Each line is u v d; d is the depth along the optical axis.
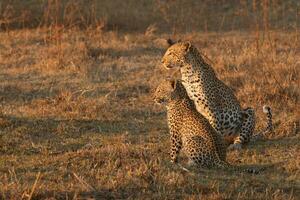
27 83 17.38
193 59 12.86
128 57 20.41
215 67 18.31
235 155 12.32
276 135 13.39
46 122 14.00
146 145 12.66
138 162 11.31
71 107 15.00
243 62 18.83
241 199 9.98
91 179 10.55
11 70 18.70
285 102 15.38
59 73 18.28
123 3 28.45
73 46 20.84
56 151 12.27
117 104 15.68
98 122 14.20
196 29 26.09
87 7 26.55
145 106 15.56
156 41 23.05
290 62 18.55
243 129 12.95
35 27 24.81
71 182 10.38
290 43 22.00
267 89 16.03
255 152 12.42
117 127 13.96
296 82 16.77
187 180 10.57
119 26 26.03
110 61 19.80
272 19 27.31
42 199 9.73
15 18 24.47
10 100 16.00
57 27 21.48
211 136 11.22
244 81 17.00
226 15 28.22
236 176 10.88
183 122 11.49
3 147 12.38
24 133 13.27
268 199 10.05
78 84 17.27
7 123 13.69
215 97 12.80
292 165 11.55
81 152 11.85
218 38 23.83
